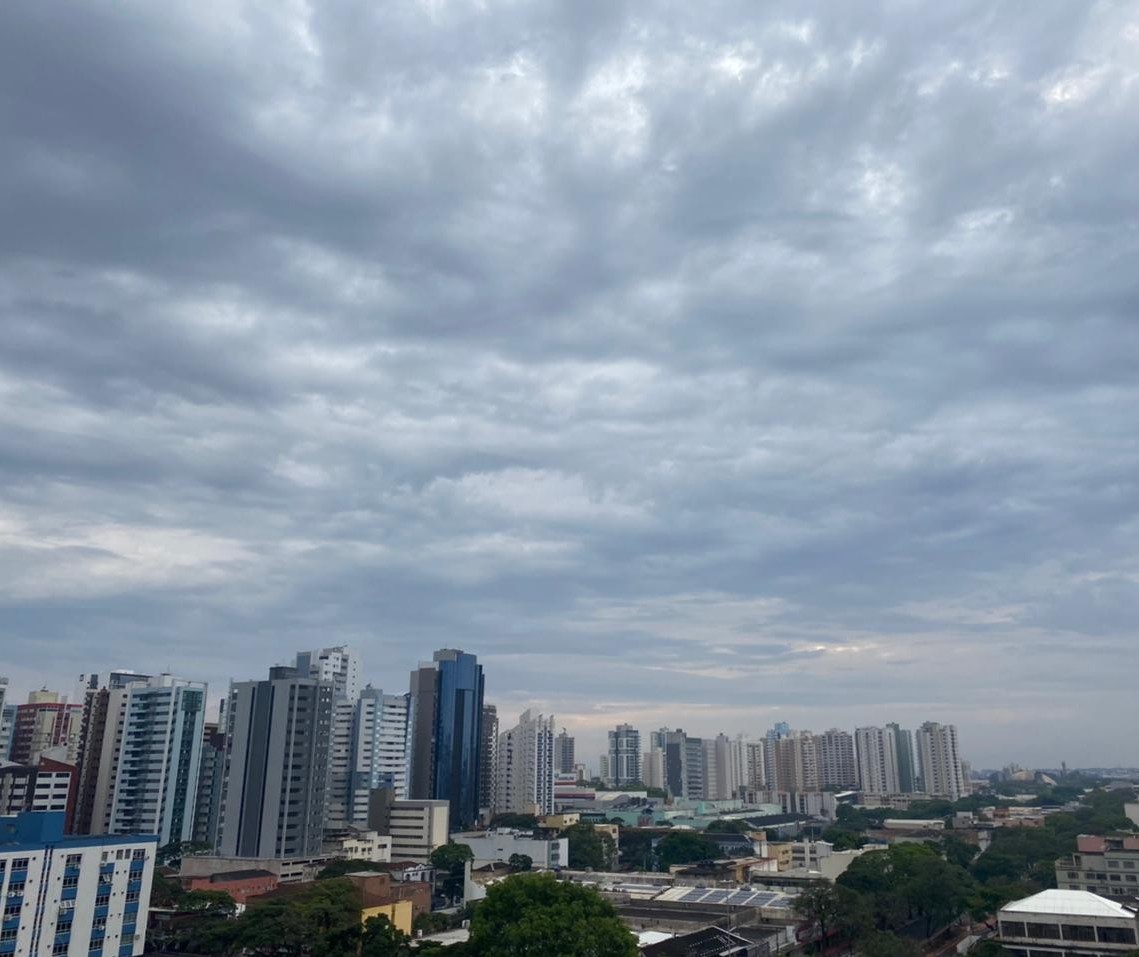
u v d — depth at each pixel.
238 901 144.00
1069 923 121.50
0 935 95.44
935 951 149.12
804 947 137.12
